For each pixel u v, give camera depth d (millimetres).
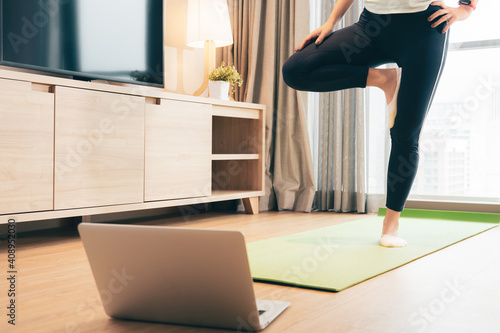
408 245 1876
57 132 1957
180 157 2529
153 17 2633
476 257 1673
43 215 1921
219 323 940
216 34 2996
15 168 1824
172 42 3104
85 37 2281
